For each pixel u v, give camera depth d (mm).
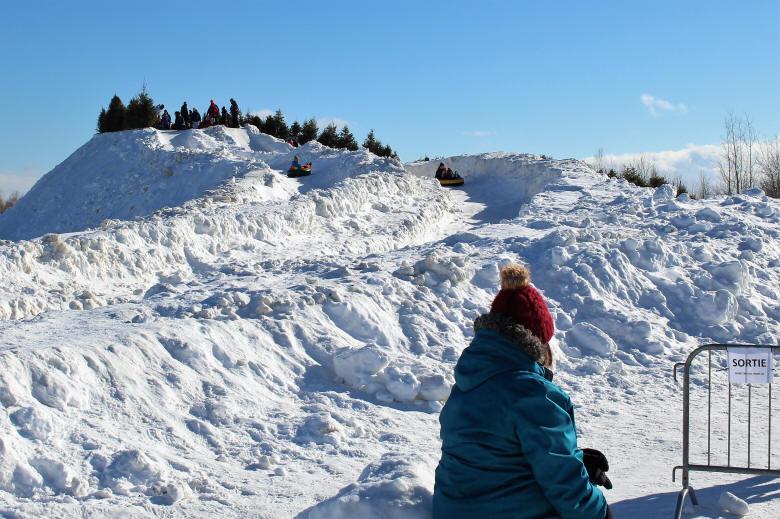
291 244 23984
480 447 3900
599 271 13656
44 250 18219
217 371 8719
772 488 6242
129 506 5996
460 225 31156
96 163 47344
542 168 37719
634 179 49250
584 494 3781
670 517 5473
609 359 11445
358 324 10781
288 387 9039
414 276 12695
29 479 6152
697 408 9430
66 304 16281
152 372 8242
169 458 6922
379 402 9016
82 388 7531
